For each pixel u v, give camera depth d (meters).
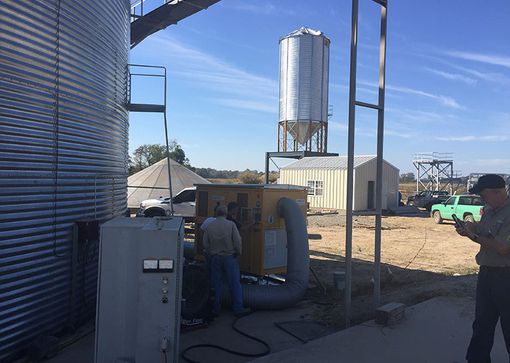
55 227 6.02
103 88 7.41
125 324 4.48
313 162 37.72
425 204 38.56
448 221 26.91
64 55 6.16
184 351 5.73
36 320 5.68
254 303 7.62
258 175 69.81
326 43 43.56
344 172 33.91
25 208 5.46
